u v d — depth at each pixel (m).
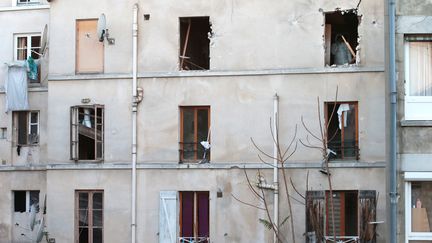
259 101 30.44
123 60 31.70
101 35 31.30
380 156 29.45
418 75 24.69
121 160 31.31
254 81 30.56
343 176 29.55
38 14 35.56
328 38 31.00
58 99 32.25
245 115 30.48
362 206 28.84
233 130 30.55
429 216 24.11
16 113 35.19
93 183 31.47
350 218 29.69
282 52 30.50
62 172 31.84
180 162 30.89
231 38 30.91
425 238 23.95
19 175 34.75
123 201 31.11
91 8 32.25
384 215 29.05
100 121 31.84
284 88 30.31
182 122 31.25
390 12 24.59
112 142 31.47
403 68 24.44
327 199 29.80
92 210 31.61
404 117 24.34
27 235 34.59
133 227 30.77
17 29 35.69
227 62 30.86
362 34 30.05
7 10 35.88
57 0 32.62
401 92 24.38
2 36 35.84
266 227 29.61
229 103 30.67
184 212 30.88
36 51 35.66
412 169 24.02
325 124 28.52
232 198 30.25
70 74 32.16
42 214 34.16
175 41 31.41
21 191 34.88
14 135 35.03
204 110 31.19
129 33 31.77
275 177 29.83
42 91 34.72
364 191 28.92
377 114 29.66
